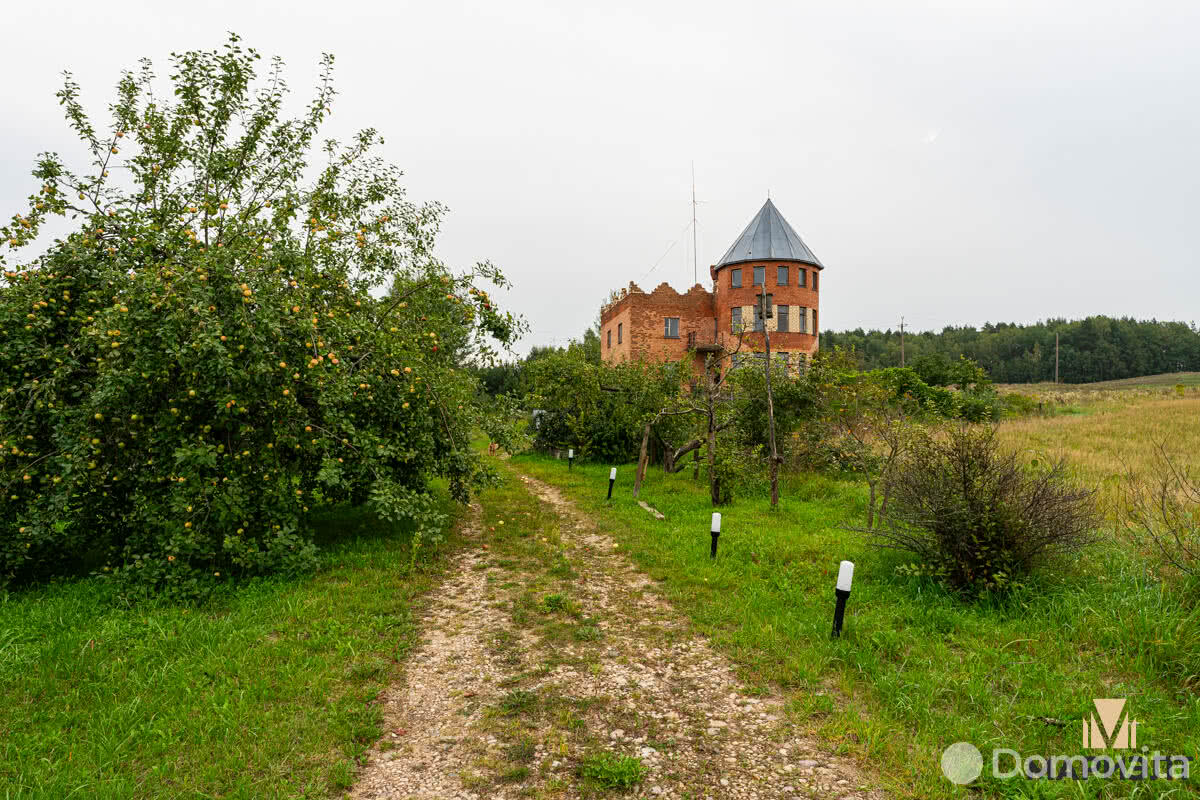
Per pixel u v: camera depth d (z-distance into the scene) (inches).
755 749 152.7
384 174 393.7
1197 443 583.2
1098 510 283.7
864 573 276.2
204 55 325.4
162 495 265.1
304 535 331.9
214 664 189.2
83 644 199.6
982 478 242.1
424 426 348.8
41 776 134.1
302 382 290.0
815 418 588.1
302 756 147.1
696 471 594.6
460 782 140.6
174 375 265.1
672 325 1427.2
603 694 182.5
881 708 167.3
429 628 236.1
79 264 288.7
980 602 233.0
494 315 380.8
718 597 259.6
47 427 270.7
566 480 633.0
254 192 351.9
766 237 1378.0
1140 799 126.0
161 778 138.0
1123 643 187.8
